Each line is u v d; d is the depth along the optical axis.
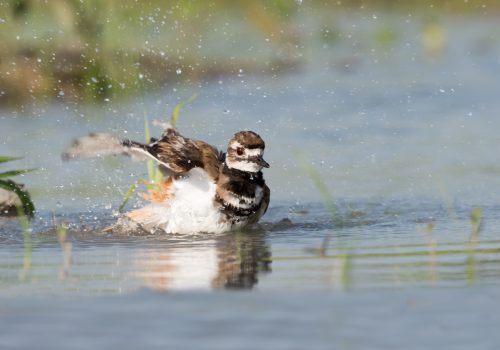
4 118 19.44
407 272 9.41
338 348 7.10
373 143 17.88
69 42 21.45
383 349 7.07
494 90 21.83
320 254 10.55
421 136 18.30
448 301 8.26
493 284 8.81
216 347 7.15
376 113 20.09
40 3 21.34
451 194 14.40
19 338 7.45
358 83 22.86
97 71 20.89
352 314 7.93
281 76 23.45
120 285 9.16
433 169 16.00
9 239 12.07
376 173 15.90
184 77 22.23
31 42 21.47
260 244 11.38
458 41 27.47
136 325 7.73
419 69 24.34
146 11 23.27
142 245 11.49
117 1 22.41
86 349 7.17
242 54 24.89
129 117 19.12
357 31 28.86
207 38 25.48
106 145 11.62
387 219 12.94
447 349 7.06
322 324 7.66
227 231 12.34
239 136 12.36
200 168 12.12
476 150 17.19
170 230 12.33
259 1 28.42
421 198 14.25
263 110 20.02
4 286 9.21
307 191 14.97
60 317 8.00
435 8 31.64
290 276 9.38
